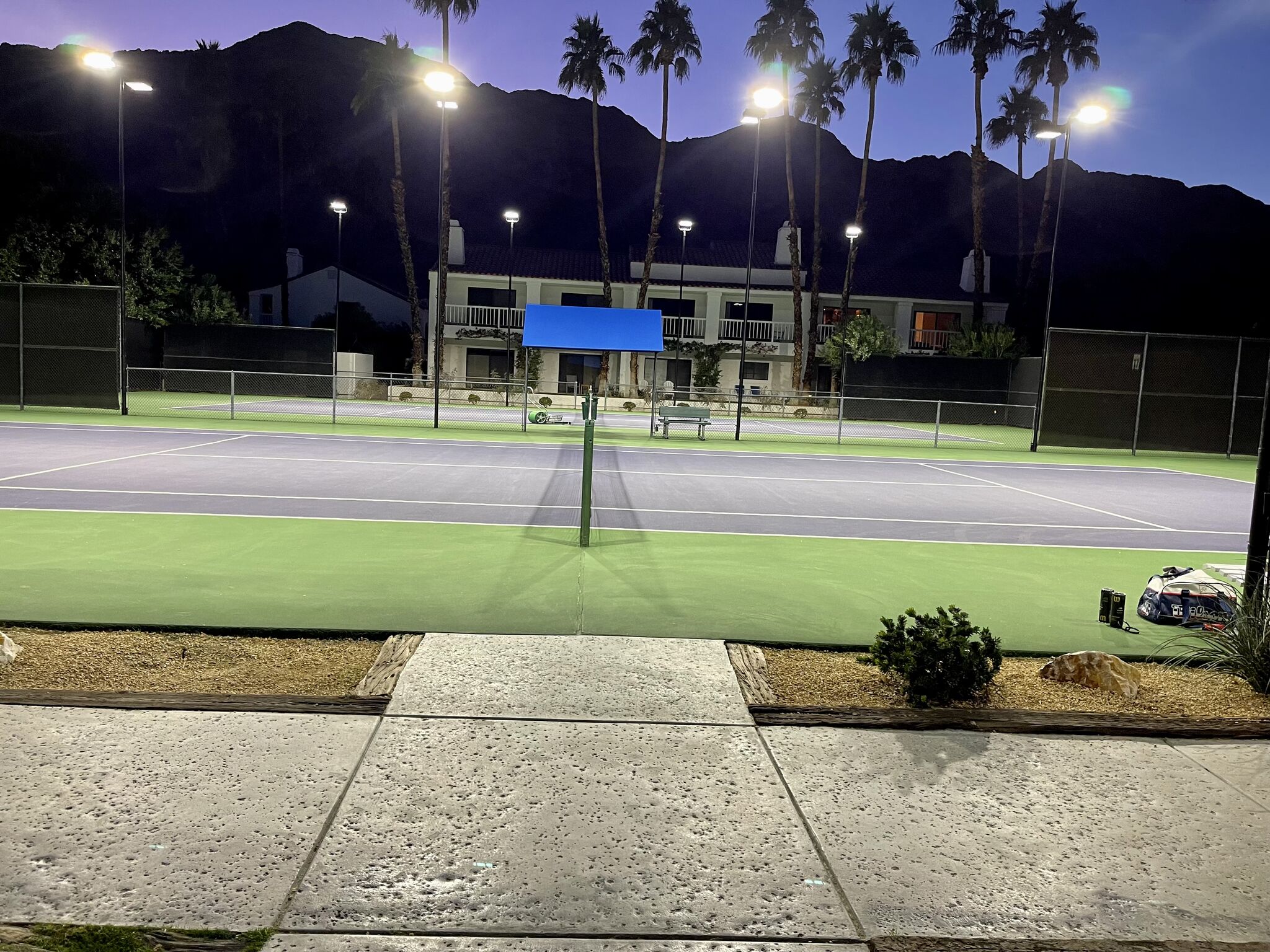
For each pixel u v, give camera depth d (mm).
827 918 2559
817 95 47188
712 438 25172
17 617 5270
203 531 8367
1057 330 23312
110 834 2859
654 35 45312
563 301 50000
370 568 7012
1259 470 5363
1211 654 5191
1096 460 22000
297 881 2631
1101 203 181000
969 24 47375
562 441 21797
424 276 118875
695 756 3598
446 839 2887
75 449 15586
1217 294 68000
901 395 40938
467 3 40688
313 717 3838
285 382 42719
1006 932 2523
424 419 28109
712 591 6598
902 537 9664
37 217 40750
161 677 4363
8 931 2365
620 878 2709
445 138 28891
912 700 4328
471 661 4613
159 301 43094
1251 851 3021
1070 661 4836
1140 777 3586
